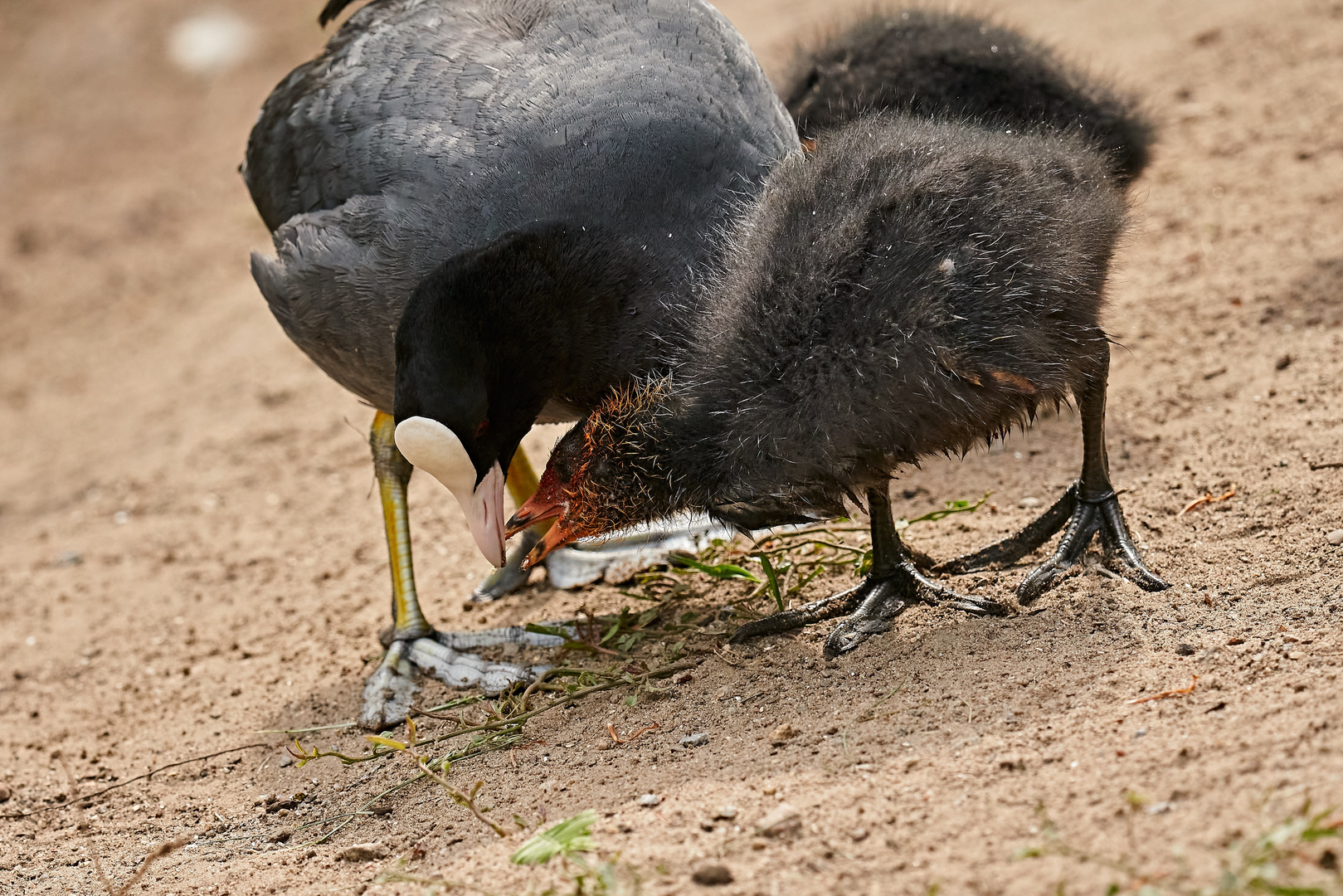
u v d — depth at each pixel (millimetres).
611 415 8258
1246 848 5262
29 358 19828
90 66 28469
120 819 8859
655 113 8734
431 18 9922
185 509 14688
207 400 17312
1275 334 11539
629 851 6395
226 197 23562
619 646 9398
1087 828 5754
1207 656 7238
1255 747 6062
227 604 12336
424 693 9805
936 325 7320
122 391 18312
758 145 9031
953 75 11523
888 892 5625
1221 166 14867
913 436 7516
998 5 20922
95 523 14930
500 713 8859
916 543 9938
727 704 8094
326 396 16578
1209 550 8562
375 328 9211
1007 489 10648
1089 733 6664
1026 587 8430
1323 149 14477
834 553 10008
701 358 7945
